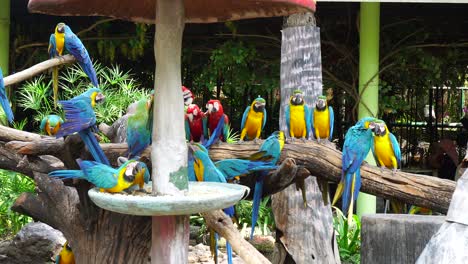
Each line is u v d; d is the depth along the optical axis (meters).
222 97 10.20
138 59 9.87
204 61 9.48
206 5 3.24
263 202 8.26
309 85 5.81
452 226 2.50
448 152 9.17
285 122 5.29
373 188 3.94
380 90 8.48
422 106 10.77
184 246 3.04
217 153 3.90
